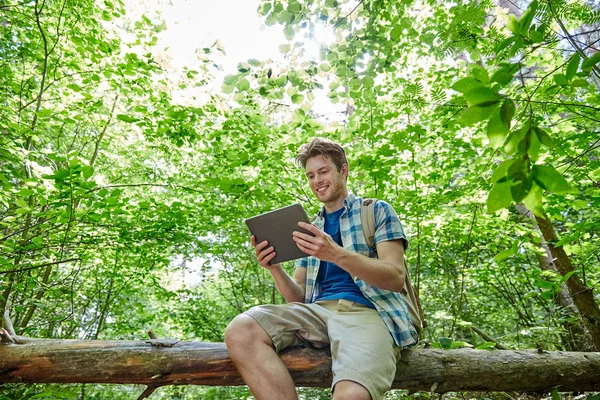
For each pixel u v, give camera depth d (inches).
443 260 241.6
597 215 151.6
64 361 74.7
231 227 233.0
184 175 225.3
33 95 188.1
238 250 284.2
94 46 168.4
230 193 172.6
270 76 110.7
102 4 182.4
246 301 316.8
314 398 196.2
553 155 126.5
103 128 225.3
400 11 109.4
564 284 159.3
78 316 236.4
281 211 69.8
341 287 75.0
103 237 173.3
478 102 35.6
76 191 121.6
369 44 109.7
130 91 178.5
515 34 40.2
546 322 172.2
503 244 193.3
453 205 183.6
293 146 163.8
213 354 75.0
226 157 172.4
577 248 140.6
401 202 163.5
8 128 149.1
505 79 37.8
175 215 177.5
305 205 193.3
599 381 84.9
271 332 67.5
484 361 81.7
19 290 158.1
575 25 72.4
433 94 99.7
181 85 168.9
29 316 192.9
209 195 197.0
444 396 118.2
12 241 138.3
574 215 217.8
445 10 137.8
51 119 164.9
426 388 79.7
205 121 182.7
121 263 225.6
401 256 70.6
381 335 64.2
